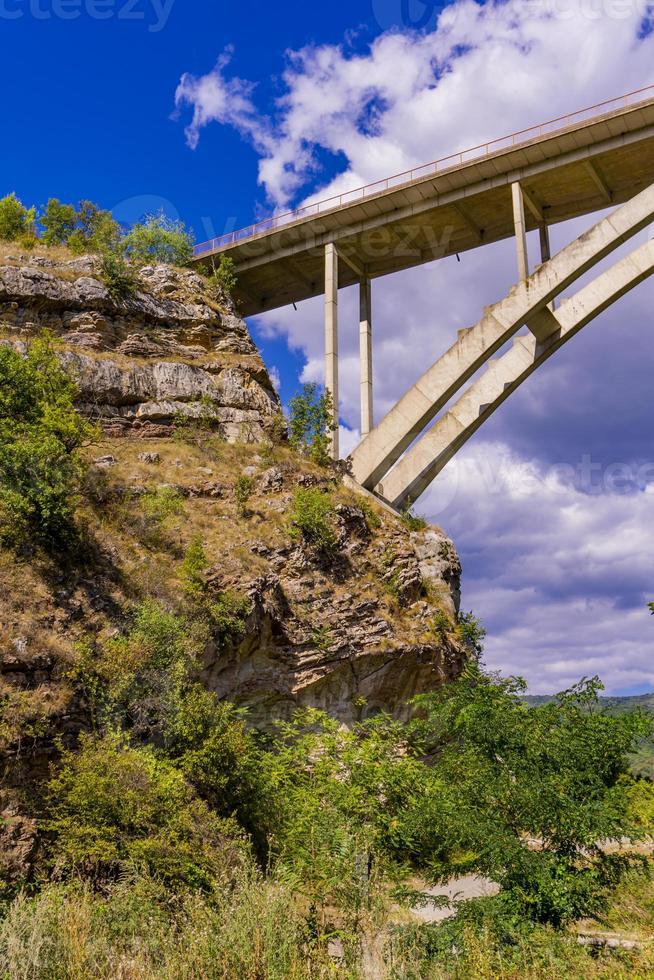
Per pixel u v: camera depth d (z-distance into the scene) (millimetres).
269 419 41281
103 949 9750
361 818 15906
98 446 33844
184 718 20578
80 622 22469
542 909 12336
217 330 44031
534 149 38625
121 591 24516
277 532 32344
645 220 37281
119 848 16234
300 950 9672
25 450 24156
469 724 14734
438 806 13844
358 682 30312
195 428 38688
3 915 12219
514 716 14656
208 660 25531
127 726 20656
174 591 25891
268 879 12727
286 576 31078
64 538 24672
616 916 12734
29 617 21297
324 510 33688
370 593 32719
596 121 36938
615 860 13633
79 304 39938
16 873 16484
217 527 31328
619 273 38719
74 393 30156
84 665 20781
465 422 41188
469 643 36500
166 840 16156
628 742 14133
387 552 35062
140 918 11953
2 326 37781
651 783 14562
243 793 20156
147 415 38062
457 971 9953
